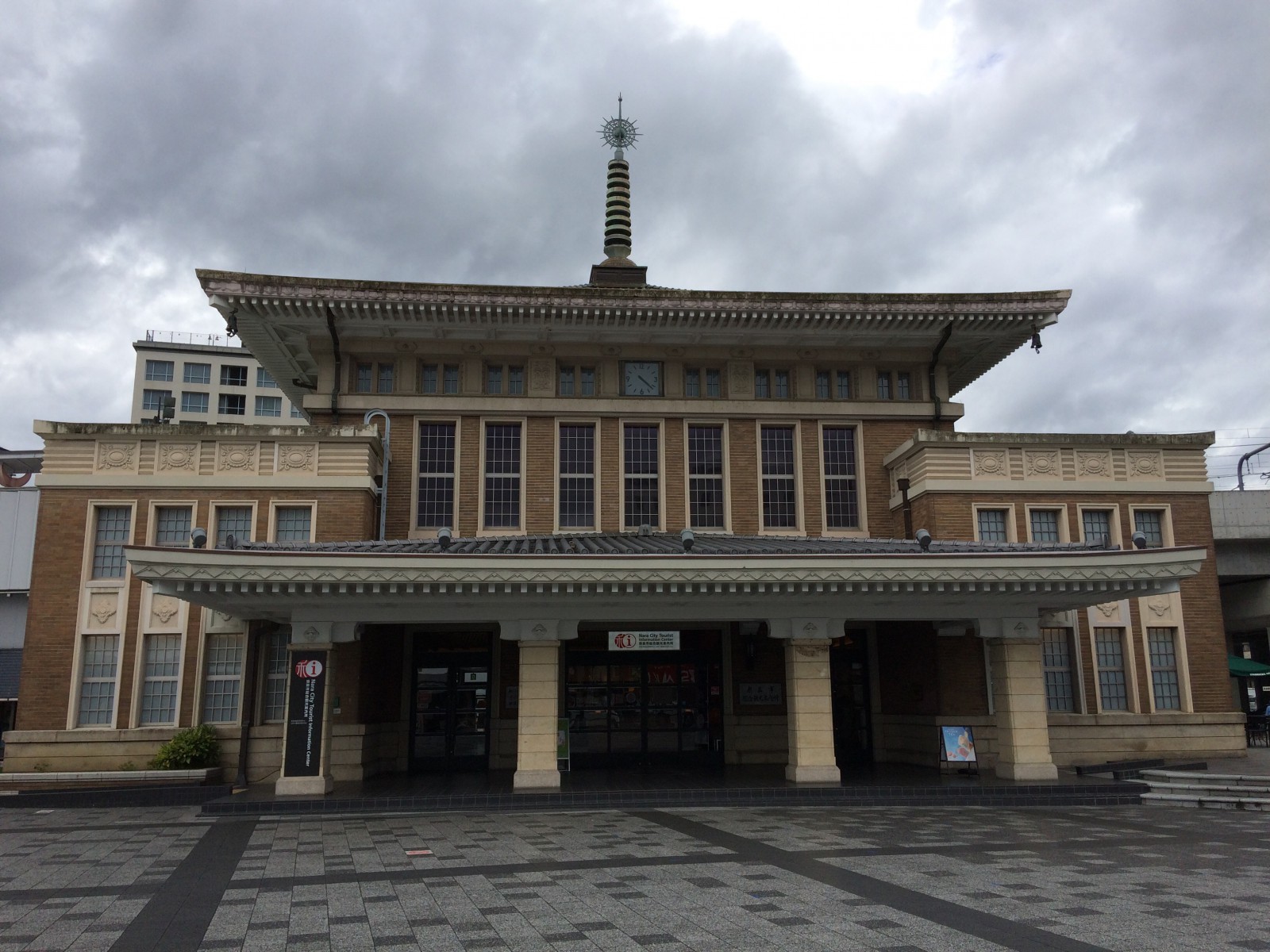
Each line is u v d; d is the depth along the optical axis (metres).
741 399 26.34
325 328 25.06
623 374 26.42
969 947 8.20
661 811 17.42
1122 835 14.52
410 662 24.44
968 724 22.75
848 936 8.57
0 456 47.72
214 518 22.16
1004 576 18.19
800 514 25.83
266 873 11.80
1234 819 16.41
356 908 9.89
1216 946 8.21
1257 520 34.56
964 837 14.24
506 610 18.86
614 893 10.38
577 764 24.48
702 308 24.61
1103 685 24.08
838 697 25.91
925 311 25.08
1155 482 24.55
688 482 25.86
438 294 23.97
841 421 26.48
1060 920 9.10
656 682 25.22
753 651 25.03
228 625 21.98
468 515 24.95
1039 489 24.00
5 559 34.88
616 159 33.62
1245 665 33.69
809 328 25.53
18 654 35.16
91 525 22.06
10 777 20.16
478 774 23.11
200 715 21.61
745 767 23.80
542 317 24.61
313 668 18.58
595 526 25.34
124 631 21.73
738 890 10.49
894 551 19.31
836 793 18.31
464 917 9.41
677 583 17.73
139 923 9.38
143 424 22.53
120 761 21.09
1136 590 19.36
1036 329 25.81
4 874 11.99
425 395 25.42
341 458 22.64
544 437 25.64
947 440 23.92
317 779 18.28
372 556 17.11
